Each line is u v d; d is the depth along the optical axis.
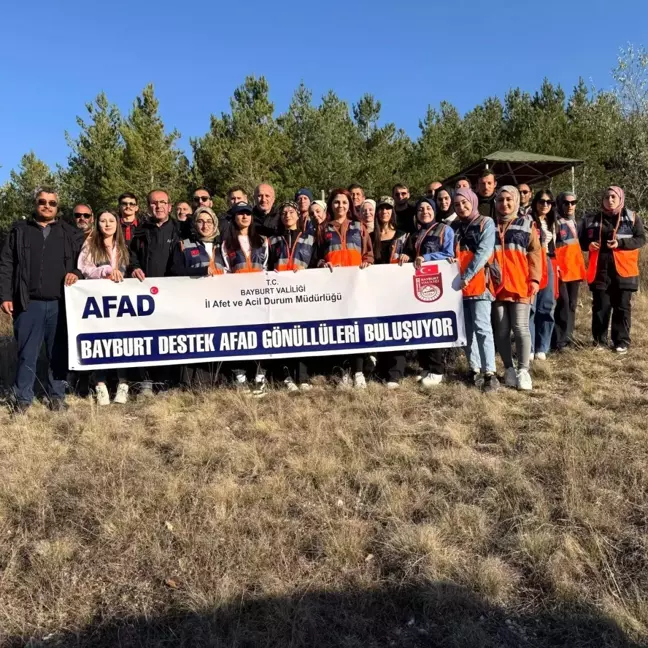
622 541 3.22
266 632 2.70
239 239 6.20
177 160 27.08
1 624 2.82
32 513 3.67
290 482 3.97
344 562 3.14
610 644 2.58
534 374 6.19
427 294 6.02
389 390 5.91
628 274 6.91
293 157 27.81
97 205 25.34
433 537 3.22
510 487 3.75
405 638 2.69
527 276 5.83
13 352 8.02
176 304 6.07
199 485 3.93
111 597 2.98
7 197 31.17
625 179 24.88
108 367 6.01
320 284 6.07
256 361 6.34
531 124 29.41
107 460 4.35
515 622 2.75
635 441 4.33
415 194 26.66
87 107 26.86
